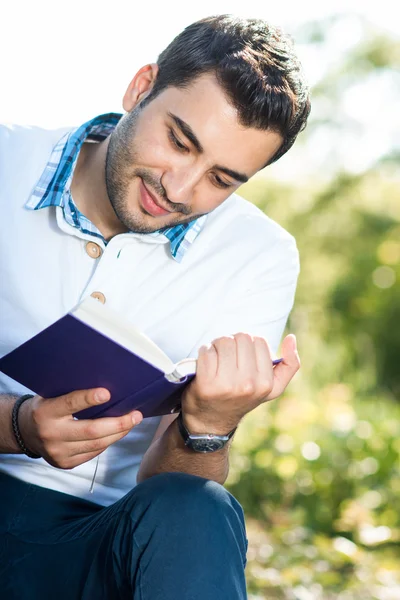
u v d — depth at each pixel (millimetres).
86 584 2072
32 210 2393
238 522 2012
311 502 5645
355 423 6246
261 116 2207
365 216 13406
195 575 1890
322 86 12844
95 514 2229
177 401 2195
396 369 13336
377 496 5605
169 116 2219
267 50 2275
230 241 2574
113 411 2045
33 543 2246
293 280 2672
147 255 2434
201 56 2236
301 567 4504
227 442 2219
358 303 13367
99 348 1872
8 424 2125
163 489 1979
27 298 2354
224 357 2057
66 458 2090
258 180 13297
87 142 2516
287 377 2186
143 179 2260
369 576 4508
